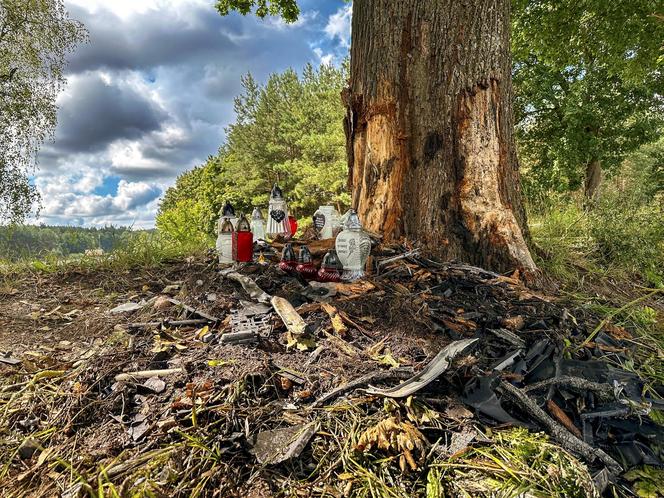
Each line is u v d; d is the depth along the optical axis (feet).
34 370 6.07
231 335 6.66
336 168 62.59
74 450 4.56
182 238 14.70
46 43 35.86
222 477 4.25
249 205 83.30
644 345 7.77
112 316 8.09
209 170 99.81
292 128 73.31
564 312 8.23
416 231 11.36
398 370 5.78
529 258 10.39
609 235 13.97
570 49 31.89
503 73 11.42
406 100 11.56
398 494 4.18
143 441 4.62
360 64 12.28
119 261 11.78
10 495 4.08
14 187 33.94
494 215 10.69
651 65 29.89
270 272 9.49
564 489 4.20
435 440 4.89
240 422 4.92
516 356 6.55
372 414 5.16
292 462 4.52
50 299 9.35
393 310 7.69
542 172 48.52
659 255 13.50
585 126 43.96
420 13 11.19
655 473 4.79
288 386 5.57
